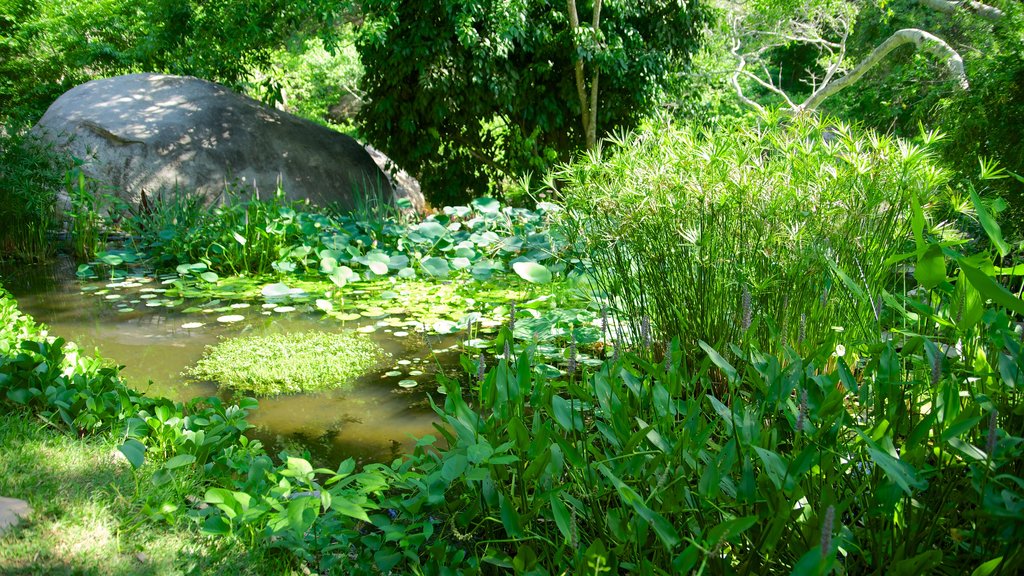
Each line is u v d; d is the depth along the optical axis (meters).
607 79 8.55
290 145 7.86
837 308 2.90
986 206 2.73
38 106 12.78
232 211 6.27
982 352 1.84
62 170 6.63
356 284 5.66
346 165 8.17
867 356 2.47
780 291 2.81
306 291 5.33
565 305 4.53
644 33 8.66
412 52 7.70
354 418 3.17
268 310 4.97
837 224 2.81
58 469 2.11
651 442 1.79
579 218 3.43
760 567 1.57
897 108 9.31
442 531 1.99
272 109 8.21
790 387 1.81
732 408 1.79
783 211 2.85
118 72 12.88
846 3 11.58
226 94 7.95
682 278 3.04
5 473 2.03
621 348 3.02
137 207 7.00
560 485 1.98
